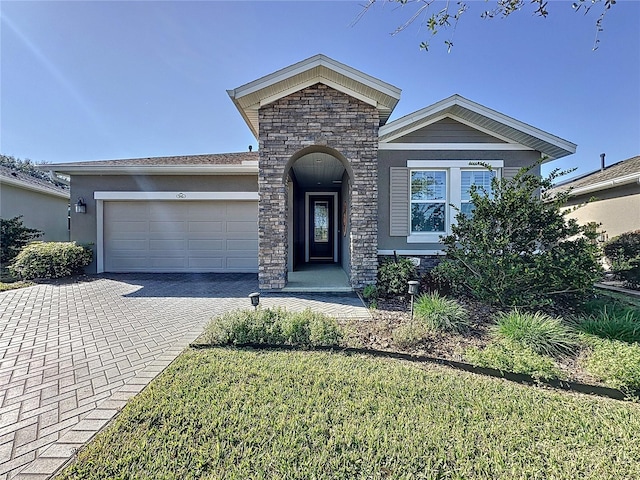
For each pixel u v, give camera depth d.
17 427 2.84
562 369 4.07
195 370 3.77
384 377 3.67
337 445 2.53
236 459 2.37
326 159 10.27
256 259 12.43
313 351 4.44
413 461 2.38
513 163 8.91
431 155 8.88
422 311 5.67
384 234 8.88
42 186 16.09
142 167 11.66
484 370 3.98
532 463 2.40
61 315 6.43
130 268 12.28
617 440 2.69
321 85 8.40
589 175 17.91
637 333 4.77
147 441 2.54
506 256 6.23
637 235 10.52
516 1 3.61
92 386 3.56
